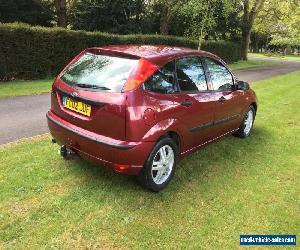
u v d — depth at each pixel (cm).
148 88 470
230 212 471
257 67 3033
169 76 507
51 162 572
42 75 1602
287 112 1054
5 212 432
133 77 462
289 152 703
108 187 505
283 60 4894
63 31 1645
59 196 474
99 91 467
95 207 457
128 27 3148
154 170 497
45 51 1586
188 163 613
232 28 3741
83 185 507
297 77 2166
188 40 2672
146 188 507
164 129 485
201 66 587
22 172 532
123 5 3108
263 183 559
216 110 607
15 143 655
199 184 540
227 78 660
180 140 533
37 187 493
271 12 3909
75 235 402
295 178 585
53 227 412
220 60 646
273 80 1892
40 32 1546
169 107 494
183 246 400
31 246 380
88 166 564
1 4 2447
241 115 718
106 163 470
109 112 453
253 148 712
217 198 503
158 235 414
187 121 533
